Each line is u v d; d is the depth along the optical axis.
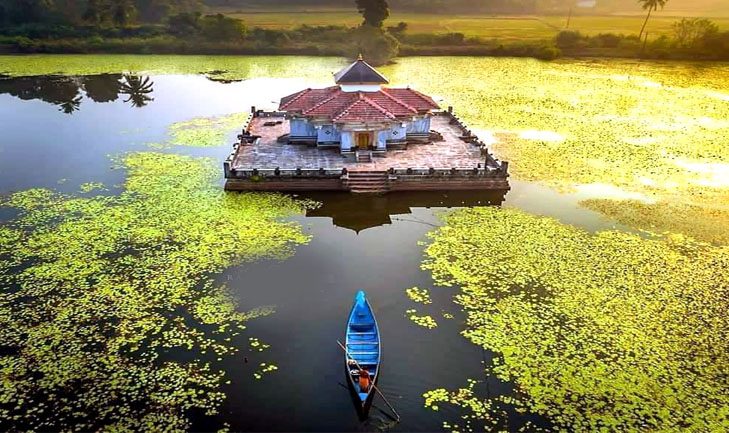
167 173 30.70
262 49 75.31
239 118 43.28
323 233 24.41
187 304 18.94
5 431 13.82
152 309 18.61
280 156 31.31
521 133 39.28
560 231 24.39
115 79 58.69
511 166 32.56
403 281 20.56
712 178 30.98
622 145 36.75
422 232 24.55
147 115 44.25
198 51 75.19
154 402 14.83
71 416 14.33
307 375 15.90
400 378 15.78
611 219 25.72
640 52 75.75
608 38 78.88
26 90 53.19
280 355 16.66
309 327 17.92
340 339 17.39
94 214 25.39
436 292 19.84
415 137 34.09
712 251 22.77
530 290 19.91
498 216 26.00
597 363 16.31
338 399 15.11
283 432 14.03
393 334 17.61
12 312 18.27
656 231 24.56
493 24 104.44
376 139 31.28
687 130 40.47
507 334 17.56
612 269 21.28
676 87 55.91
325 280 20.58
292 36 79.44
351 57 72.62
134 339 17.16
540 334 17.56
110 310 18.48
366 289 20.05
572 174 31.44
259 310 18.73
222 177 30.16
